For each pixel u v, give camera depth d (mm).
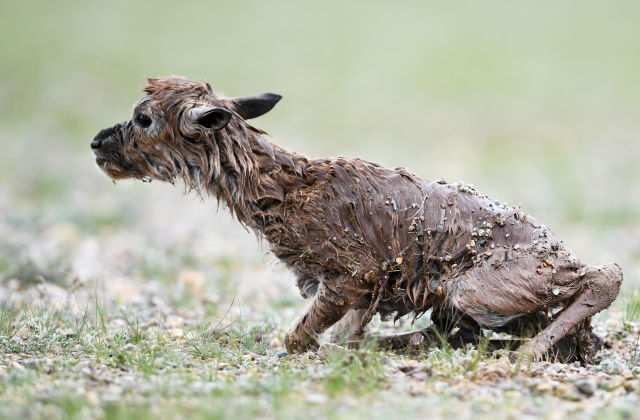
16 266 23516
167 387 12391
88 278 23344
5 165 47812
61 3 97125
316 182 15102
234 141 15109
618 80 76125
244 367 14250
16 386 12445
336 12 96750
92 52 81125
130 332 16484
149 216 36688
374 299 15422
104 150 15773
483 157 54312
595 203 37719
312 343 15586
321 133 61000
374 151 55031
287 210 15000
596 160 51562
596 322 17672
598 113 67188
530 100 71375
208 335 16781
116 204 37281
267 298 22344
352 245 14898
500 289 14508
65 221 33031
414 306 15391
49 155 50219
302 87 73938
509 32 90438
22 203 38094
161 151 15359
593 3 98688
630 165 49344
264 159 15227
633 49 84562
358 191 15000
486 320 14719
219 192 15281
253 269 26781
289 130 61312
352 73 78688
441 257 14883
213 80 74312
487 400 11977
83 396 11820
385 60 82312
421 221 14938
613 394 12477
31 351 15086
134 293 22000
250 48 84688
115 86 71812
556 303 14648
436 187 15305
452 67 80312
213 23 92125
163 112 15109
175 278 24453
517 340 15477
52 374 13203
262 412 11422
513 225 14898
